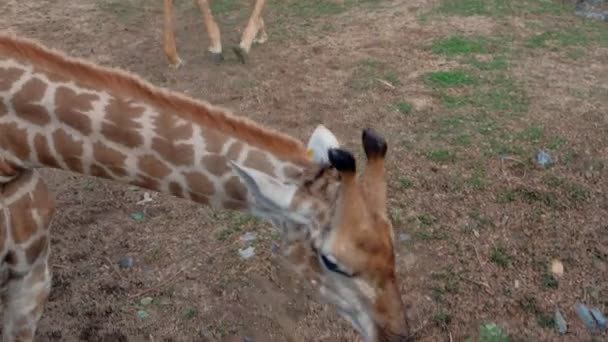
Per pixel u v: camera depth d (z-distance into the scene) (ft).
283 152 9.69
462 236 15.42
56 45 25.17
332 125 19.67
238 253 15.16
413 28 25.52
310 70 22.89
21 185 10.62
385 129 19.30
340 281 9.54
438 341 13.19
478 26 25.44
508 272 14.52
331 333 13.35
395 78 22.03
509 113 19.67
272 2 28.78
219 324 13.56
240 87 22.04
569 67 22.22
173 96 9.89
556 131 18.70
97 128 9.85
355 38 25.04
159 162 9.92
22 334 11.55
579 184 16.71
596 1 26.84
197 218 16.28
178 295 14.17
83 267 14.89
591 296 13.96
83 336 13.37
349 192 8.91
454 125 19.25
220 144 9.76
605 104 19.95
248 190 9.59
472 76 21.79
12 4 29.09
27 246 10.80
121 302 14.05
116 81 9.99
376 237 9.11
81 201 16.92
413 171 17.43
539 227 15.58
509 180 16.93
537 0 27.71
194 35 26.11
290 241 9.66
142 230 15.94
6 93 9.93
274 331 13.43
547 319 13.52
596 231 15.42
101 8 28.71
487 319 13.55
